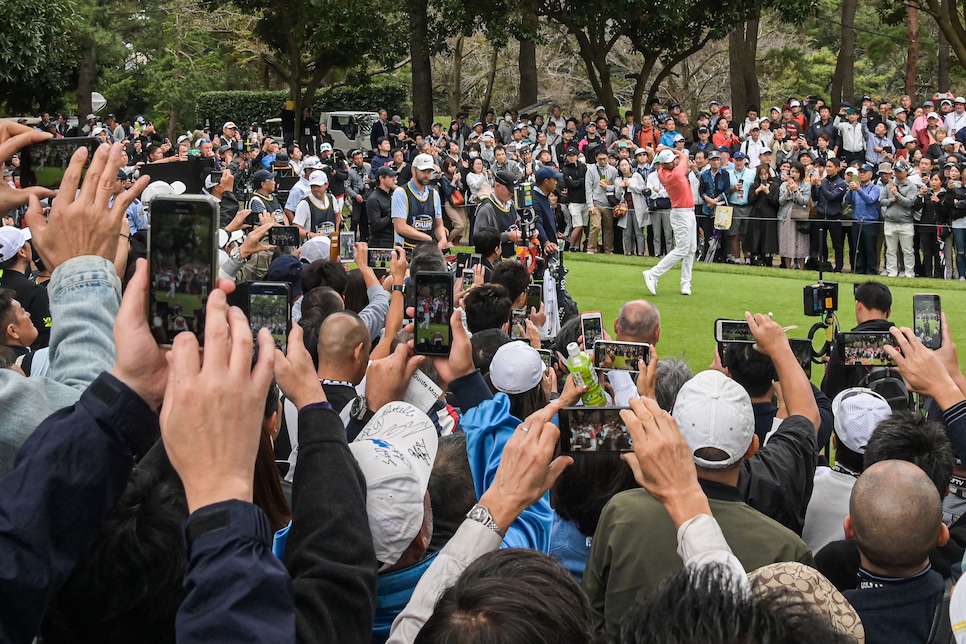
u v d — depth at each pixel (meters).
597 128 23.61
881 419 4.16
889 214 16.72
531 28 27.55
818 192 17.16
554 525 3.79
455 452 3.31
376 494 2.55
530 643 1.77
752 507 3.61
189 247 1.79
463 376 3.99
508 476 2.50
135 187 2.22
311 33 31.17
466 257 8.75
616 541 3.18
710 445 3.17
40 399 2.02
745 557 3.11
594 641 1.92
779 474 3.73
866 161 22.67
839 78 32.25
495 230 10.12
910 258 16.78
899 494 3.04
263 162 21.31
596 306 13.31
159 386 1.79
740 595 1.66
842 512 4.21
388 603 2.72
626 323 6.32
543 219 12.12
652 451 2.46
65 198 2.16
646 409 2.50
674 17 26.44
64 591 2.08
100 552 2.07
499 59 43.69
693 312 12.83
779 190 17.70
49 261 2.18
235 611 1.62
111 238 2.19
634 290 14.44
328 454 2.22
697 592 1.66
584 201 19.56
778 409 5.01
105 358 2.10
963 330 11.92
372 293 6.86
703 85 42.34
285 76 33.25
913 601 3.08
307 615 1.97
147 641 2.13
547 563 2.01
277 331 3.87
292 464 3.72
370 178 21.67
